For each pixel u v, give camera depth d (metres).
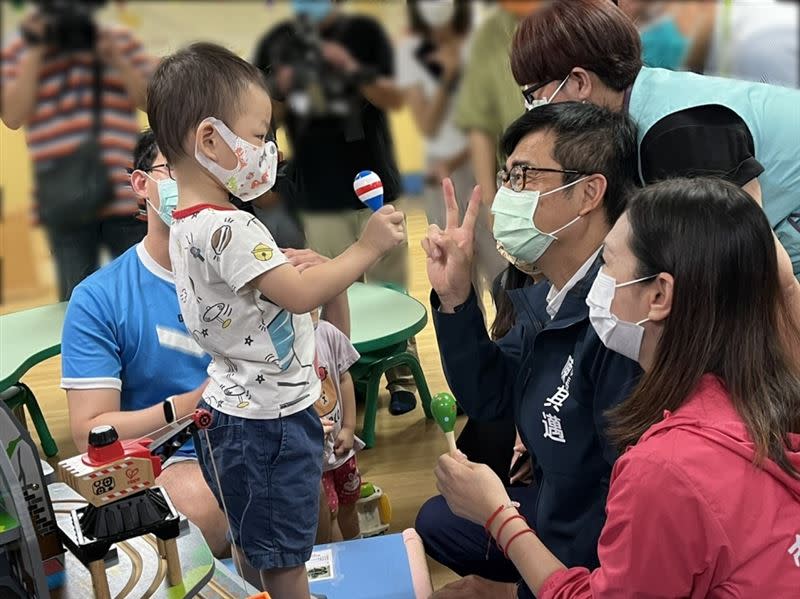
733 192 0.92
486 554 1.57
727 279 0.88
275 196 1.43
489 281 1.68
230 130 1.00
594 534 1.23
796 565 0.85
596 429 1.17
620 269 0.97
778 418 0.88
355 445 1.93
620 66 1.27
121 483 0.88
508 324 1.61
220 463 1.10
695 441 0.87
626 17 1.26
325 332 1.84
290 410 1.08
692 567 0.87
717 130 1.23
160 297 1.58
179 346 1.59
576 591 1.02
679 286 0.90
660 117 1.25
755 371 0.90
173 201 1.40
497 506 1.16
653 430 0.92
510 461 1.77
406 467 2.49
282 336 1.07
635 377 1.09
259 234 1.02
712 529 0.84
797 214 1.42
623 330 0.99
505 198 1.20
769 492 0.86
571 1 1.26
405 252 1.43
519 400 1.34
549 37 1.26
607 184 1.17
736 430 0.88
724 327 0.90
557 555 1.28
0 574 0.93
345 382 1.92
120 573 0.95
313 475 1.12
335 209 1.32
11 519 0.87
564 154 1.15
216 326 1.05
